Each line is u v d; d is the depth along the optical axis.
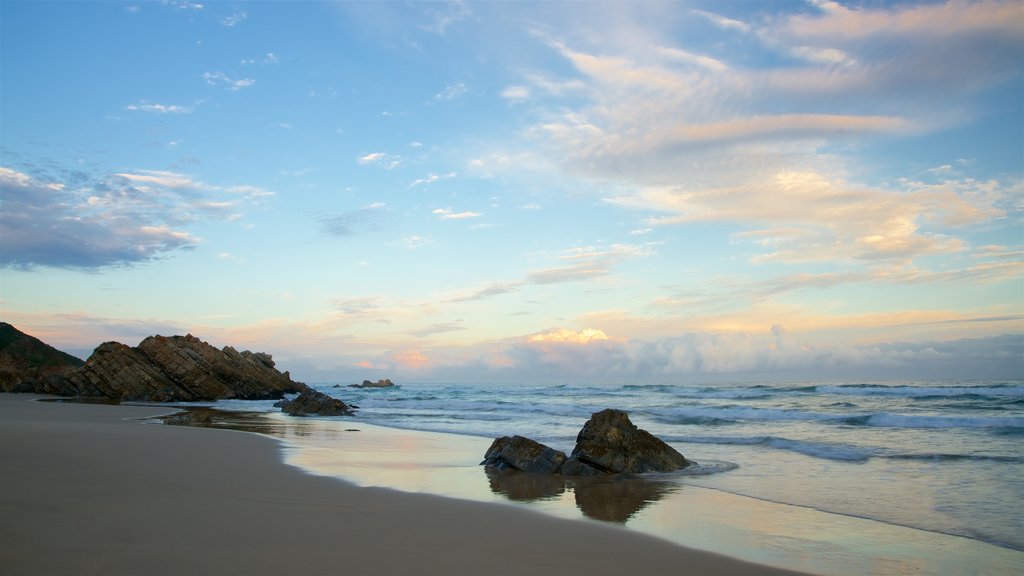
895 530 8.98
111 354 53.53
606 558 7.18
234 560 6.30
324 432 24.41
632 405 41.69
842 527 9.12
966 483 12.70
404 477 13.14
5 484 10.26
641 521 9.36
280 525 7.98
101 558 6.19
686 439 20.80
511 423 28.72
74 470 11.96
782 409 34.31
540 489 12.27
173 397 51.56
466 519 8.97
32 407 36.19
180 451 15.84
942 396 42.78
